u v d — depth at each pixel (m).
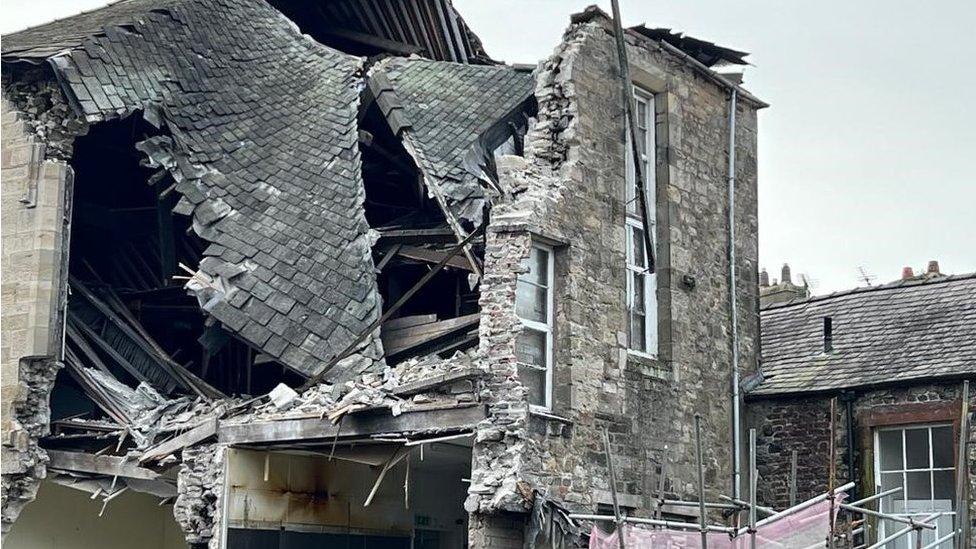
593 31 16.89
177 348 19.86
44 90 18.47
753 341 19.20
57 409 19.27
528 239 15.13
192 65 20.08
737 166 19.45
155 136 18.97
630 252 17.39
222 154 19.06
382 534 17.56
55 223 18.00
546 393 15.59
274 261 17.64
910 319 19.12
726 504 16.75
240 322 16.80
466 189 18.08
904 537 17.42
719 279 18.67
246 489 15.85
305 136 19.84
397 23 25.03
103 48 18.91
